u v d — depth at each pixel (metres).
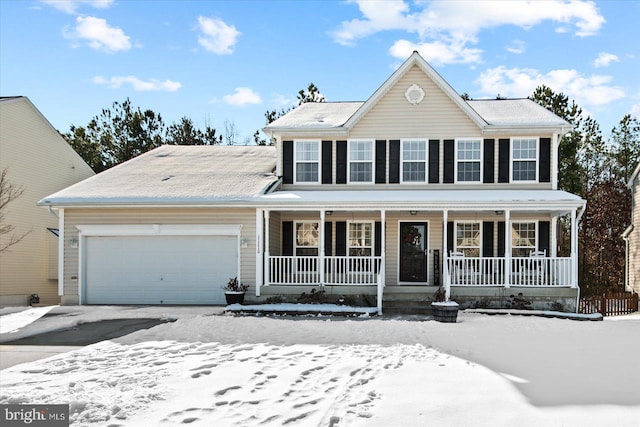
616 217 28.58
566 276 14.12
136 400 5.86
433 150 16.47
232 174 17.47
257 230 15.18
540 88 26.62
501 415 5.29
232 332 10.34
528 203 14.13
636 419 5.16
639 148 32.31
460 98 16.11
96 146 33.31
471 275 14.60
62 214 15.84
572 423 5.05
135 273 15.73
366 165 16.78
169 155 20.69
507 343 9.19
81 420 5.27
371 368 7.26
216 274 15.50
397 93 16.69
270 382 6.58
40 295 21.81
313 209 14.89
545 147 16.09
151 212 15.70
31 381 6.73
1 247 19.83
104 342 9.45
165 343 9.24
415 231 16.59
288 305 13.91
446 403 5.68
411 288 14.31
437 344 9.09
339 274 15.31
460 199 14.42
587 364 7.48
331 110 19.33
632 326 11.48
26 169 21.17
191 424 5.14
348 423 5.11
